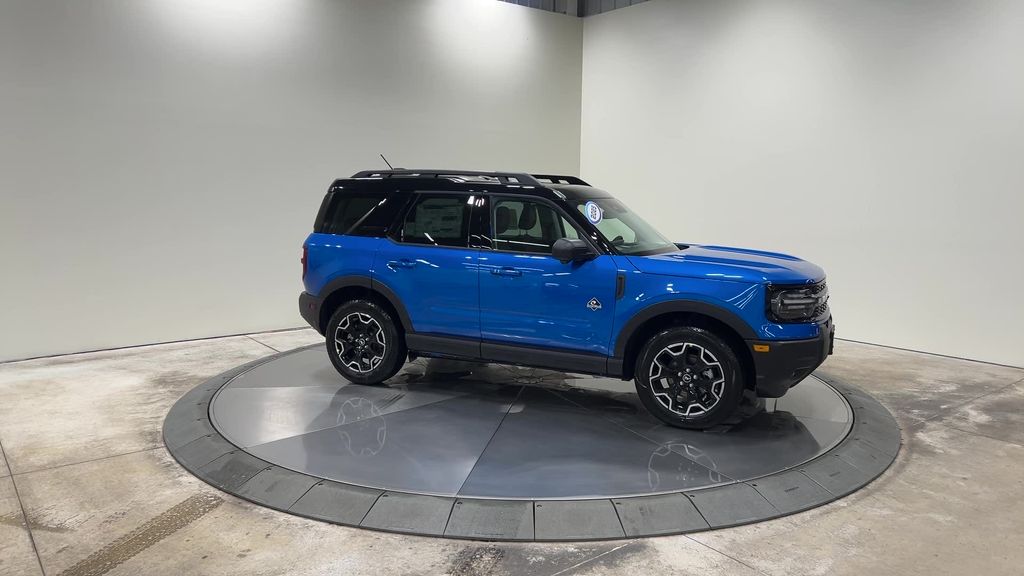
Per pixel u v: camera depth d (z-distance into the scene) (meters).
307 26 7.11
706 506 3.19
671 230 8.55
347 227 5.03
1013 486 3.55
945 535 3.03
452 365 5.71
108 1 5.97
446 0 8.13
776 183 7.41
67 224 5.99
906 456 3.96
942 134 6.16
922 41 6.20
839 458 3.75
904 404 4.91
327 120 7.36
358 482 3.37
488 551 2.87
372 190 5.00
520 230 4.48
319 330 5.17
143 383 5.25
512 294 4.40
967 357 6.20
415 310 4.71
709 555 2.86
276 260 7.23
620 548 2.90
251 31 6.78
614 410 4.54
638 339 4.28
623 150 9.05
